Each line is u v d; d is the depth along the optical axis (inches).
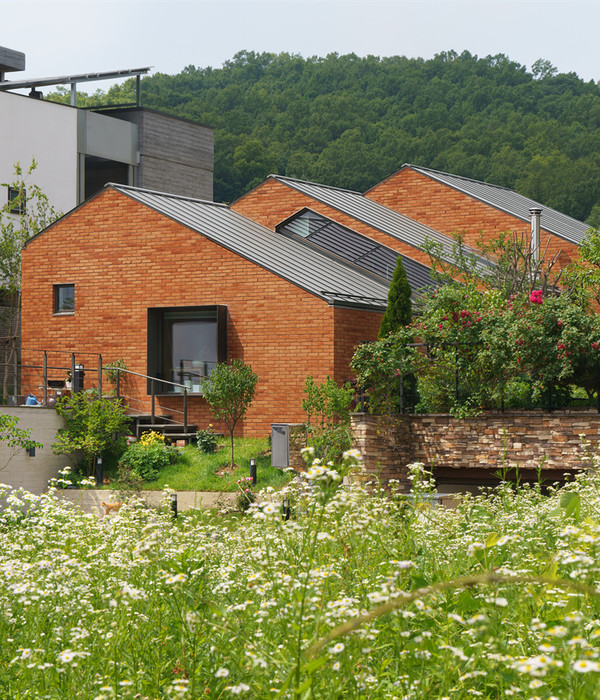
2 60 1470.2
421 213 1256.2
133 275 986.7
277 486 729.0
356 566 209.5
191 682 156.9
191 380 949.8
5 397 984.3
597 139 3927.2
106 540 285.0
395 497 270.4
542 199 3531.0
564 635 138.3
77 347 1011.9
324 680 147.6
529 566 199.2
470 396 626.8
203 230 967.6
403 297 760.3
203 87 4963.1
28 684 167.9
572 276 972.6
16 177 1321.4
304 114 4190.5
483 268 1011.3
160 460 821.9
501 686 147.1
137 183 1512.1
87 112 1425.9
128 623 181.5
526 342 588.7
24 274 1047.0
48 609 195.9
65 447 856.3
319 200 1116.5
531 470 608.4
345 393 764.6
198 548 242.1
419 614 169.0
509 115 4308.6
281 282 901.8
